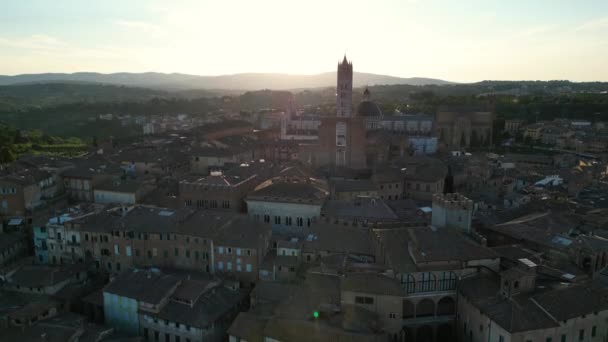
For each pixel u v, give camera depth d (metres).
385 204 140.00
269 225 128.88
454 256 95.81
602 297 84.31
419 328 96.62
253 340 88.50
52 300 108.56
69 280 118.50
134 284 107.31
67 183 171.12
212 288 109.00
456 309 96.75
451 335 98.00
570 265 98.44
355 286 90.62
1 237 136.62
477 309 87.44
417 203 165.75
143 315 103.31
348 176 189.88
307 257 116.44
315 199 135.00
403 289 90.44
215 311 101.88
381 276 93.00
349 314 87.69
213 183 150.62
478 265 96.81
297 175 159.12
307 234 135.12
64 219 132.38
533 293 86.31
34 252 143.12
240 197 148.75
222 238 119.69
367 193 160.38
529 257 100.38
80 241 129.88
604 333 83.56
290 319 87.50
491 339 82.81
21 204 148.88
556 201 148.75
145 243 125.25
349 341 80.69
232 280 116.25
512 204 159.38
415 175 178.12
